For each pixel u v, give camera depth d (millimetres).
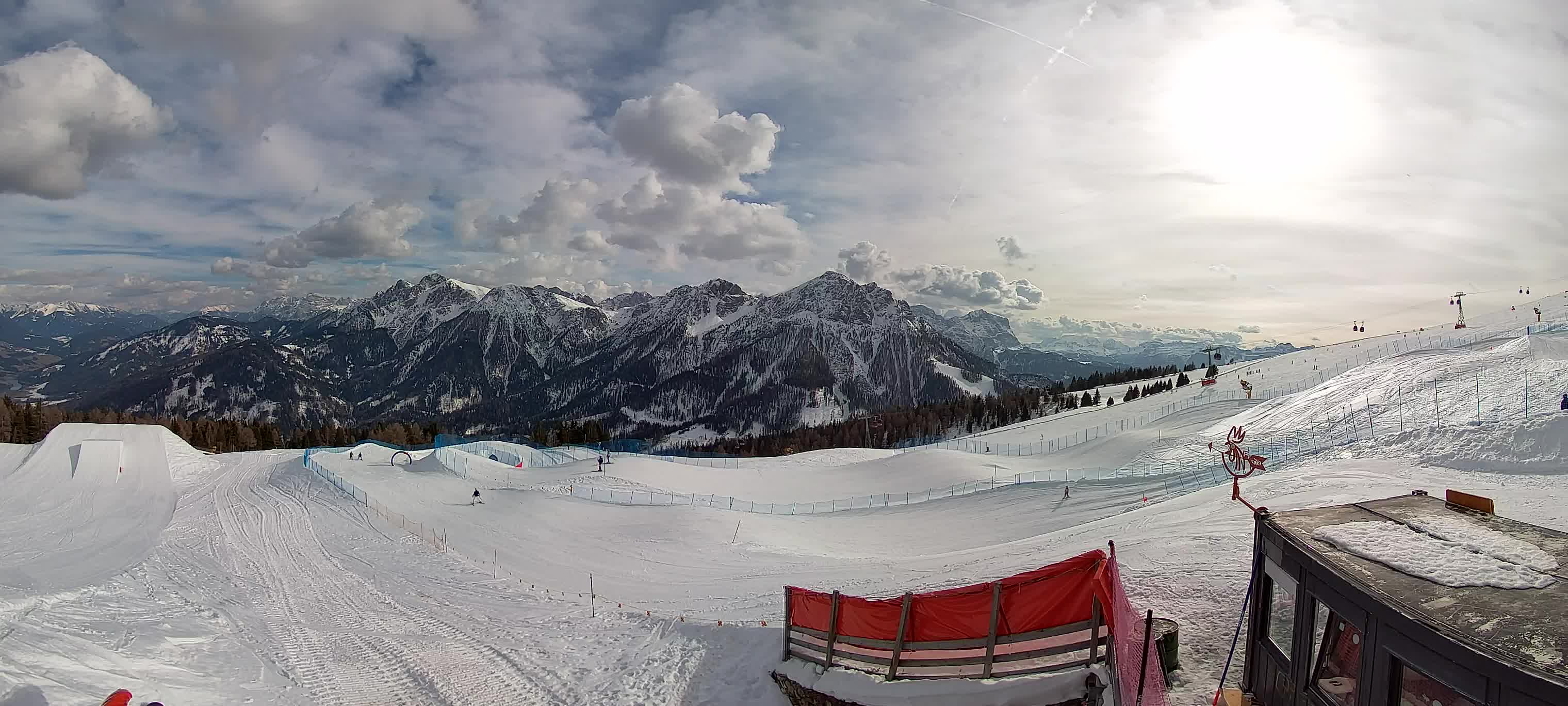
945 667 12523
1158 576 17516
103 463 67125
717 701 15656
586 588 30516
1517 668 5773
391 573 33781
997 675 11852
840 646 14516
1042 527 41875
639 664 18484
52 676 13953
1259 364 111875
